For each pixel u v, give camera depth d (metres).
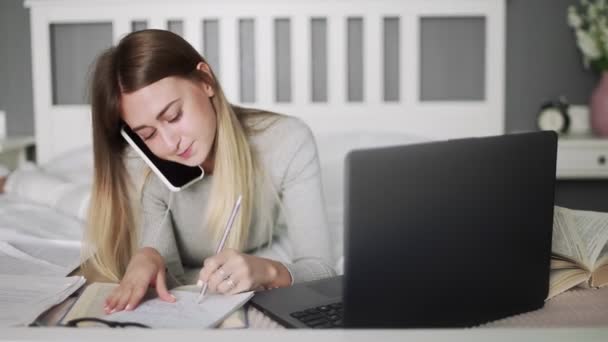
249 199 1.21
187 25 2.46
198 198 1.25
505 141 0.71
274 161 1.27
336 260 1.48
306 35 2.46
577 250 0.91
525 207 0.74
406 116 2.50
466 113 2.51
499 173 0.71
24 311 0.78
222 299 0.84
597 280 0.89
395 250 0.63
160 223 1.24
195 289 0.90
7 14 2.57
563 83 2.62
